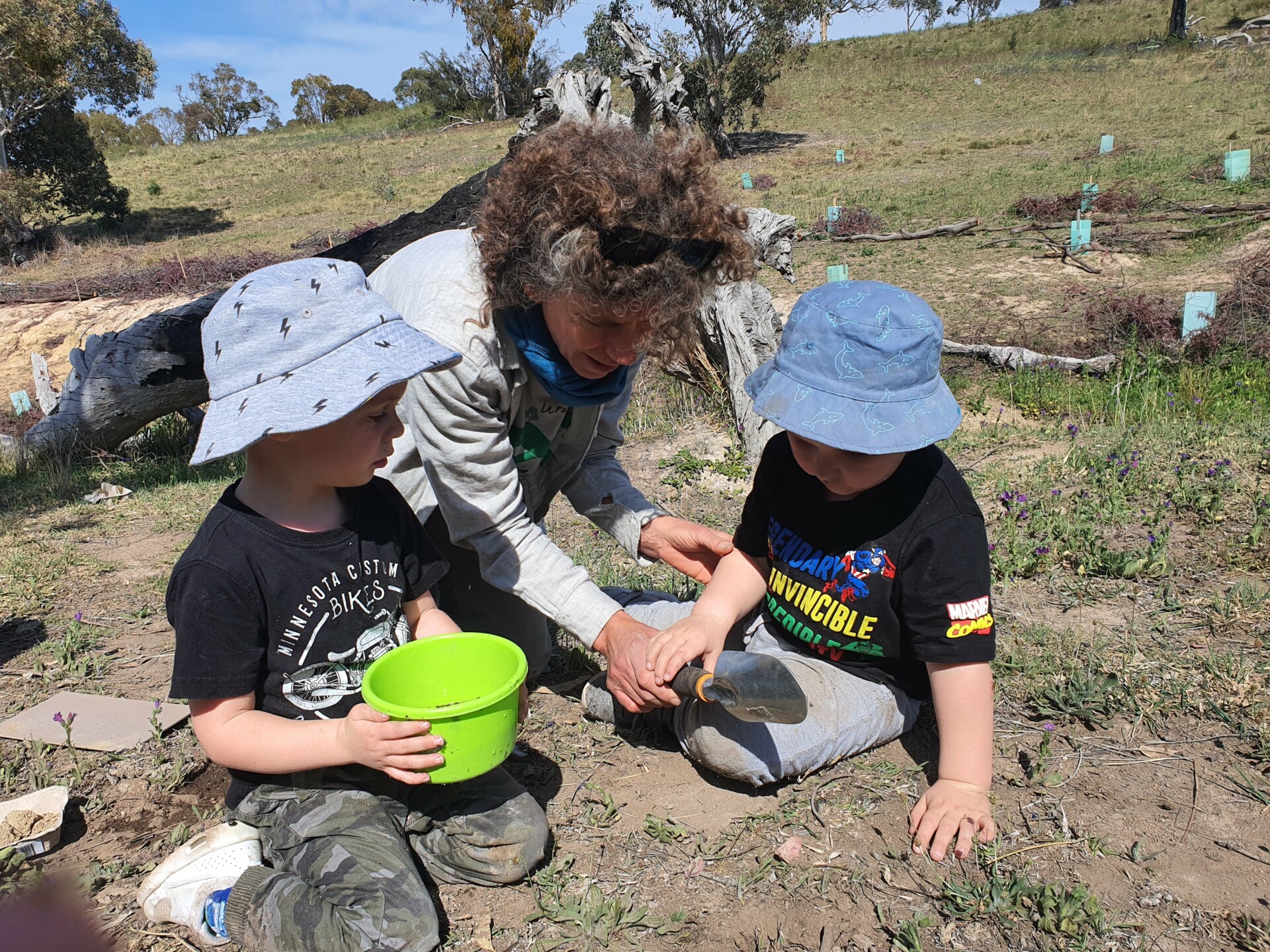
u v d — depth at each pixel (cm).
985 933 179
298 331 179
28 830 218
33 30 2773
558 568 229
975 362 972
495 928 188
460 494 229
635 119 869
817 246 1593
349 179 3469
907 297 198
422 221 838
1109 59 3800
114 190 3027
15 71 2791
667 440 638
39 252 2730
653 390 762
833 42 5209
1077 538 342
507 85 4922
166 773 253
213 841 189
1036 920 180
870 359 190
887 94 3728
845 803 219
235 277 2120
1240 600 288
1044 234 1474
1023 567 327
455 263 223
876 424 189
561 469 272
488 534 232
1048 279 1235
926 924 181
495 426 226
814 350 196
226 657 178
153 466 788
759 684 188
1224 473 389
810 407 193
